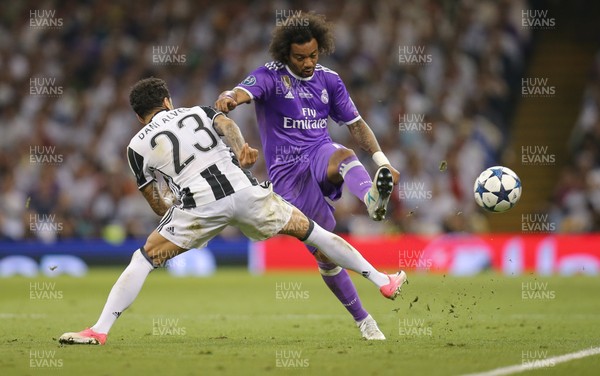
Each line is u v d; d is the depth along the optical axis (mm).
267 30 66812
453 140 60188
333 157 22516
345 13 66250
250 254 55188
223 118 20859
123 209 57531
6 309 32844
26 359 18391
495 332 24516
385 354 19047
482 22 66750
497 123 64125
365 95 62219
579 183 57594
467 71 64750
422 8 66562
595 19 72438
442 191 56781
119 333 24703
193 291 41500
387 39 65062
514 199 22984
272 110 23203
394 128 60062
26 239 56188
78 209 57906
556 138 66875
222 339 23047
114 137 61562
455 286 42531
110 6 68375
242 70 65188
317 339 22969
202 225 20469
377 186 20469
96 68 66750
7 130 62750
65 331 25188
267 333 24797
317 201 23328
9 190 57812
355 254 21328
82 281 47438
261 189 20656
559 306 33250
